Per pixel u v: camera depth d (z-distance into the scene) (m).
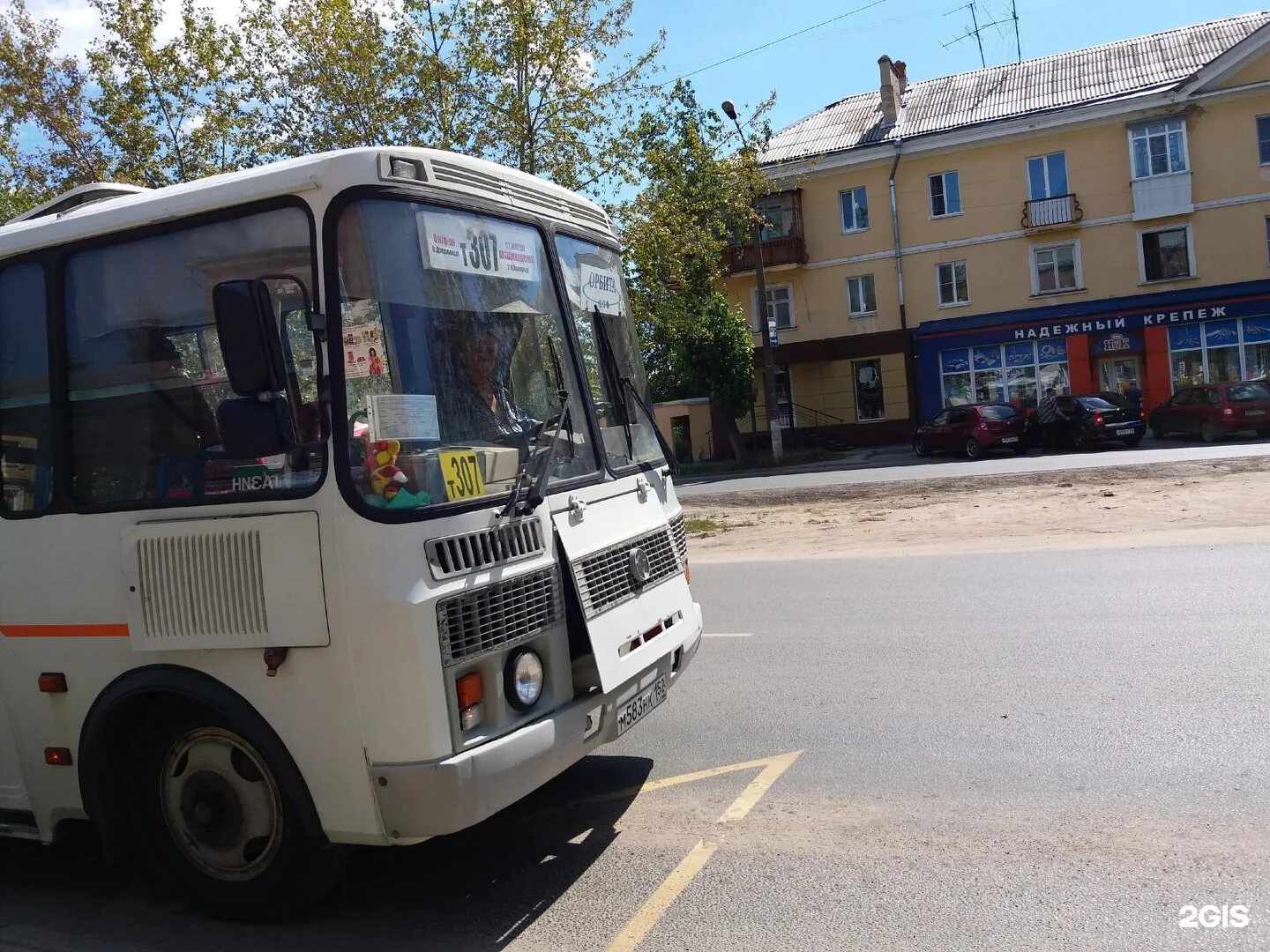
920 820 4.66
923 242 36.00
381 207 3.85
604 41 17.33
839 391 37.94
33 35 15.89
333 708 3.70
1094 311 33.56
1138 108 32.59
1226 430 25.53
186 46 16.41
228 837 4.14
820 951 3.63
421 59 16.50
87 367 4.26
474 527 3.84
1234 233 32.12
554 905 4.19
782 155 37.84
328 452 3.68
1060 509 15.23
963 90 38.47
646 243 18.38
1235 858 4.03
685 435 39.22
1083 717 5.82
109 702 4.13
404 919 4.18
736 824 4.82
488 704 3.84
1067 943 3.53
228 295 3.60
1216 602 8.24
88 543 4.19
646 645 4.66
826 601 9.83
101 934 4.23
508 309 4.36
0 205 16.41
